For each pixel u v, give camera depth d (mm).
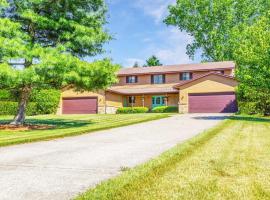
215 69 40312
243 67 25047
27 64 18969
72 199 5004
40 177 6582
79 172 7027
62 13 19938
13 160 8547
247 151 9102
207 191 5195
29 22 19906
